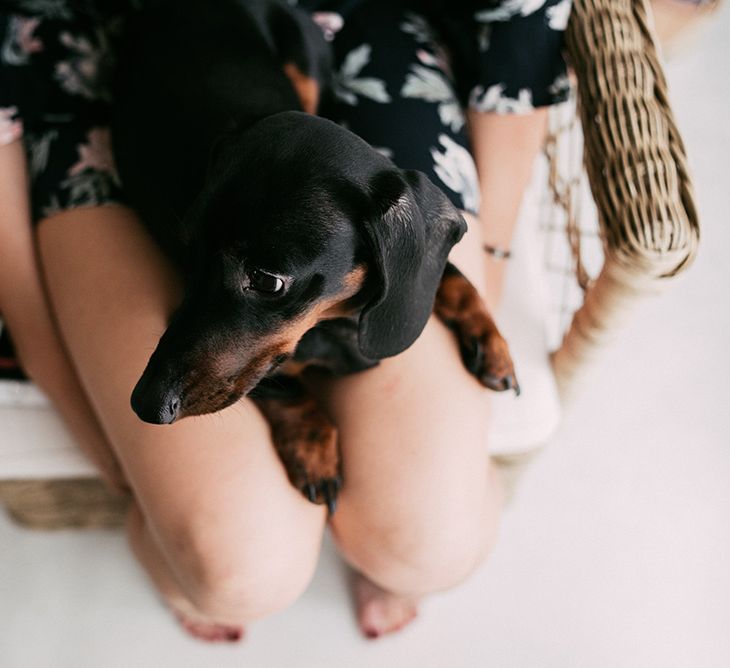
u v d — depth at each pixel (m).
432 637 1.68
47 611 1.71
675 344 2.02
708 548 1.78
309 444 1.18
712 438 1.90
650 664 1.65
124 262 1.22
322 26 1.45
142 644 1.67
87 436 1.31
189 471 1.14
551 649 1.67
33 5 1.33
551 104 1.42
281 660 1.65
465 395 1.23
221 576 1.15
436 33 1.50
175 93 1.25
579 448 1.89
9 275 1.28
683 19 2.11
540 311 1.50
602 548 1.78
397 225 0.94
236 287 0.96
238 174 0.94
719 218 2.19
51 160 1.30
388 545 1.22
